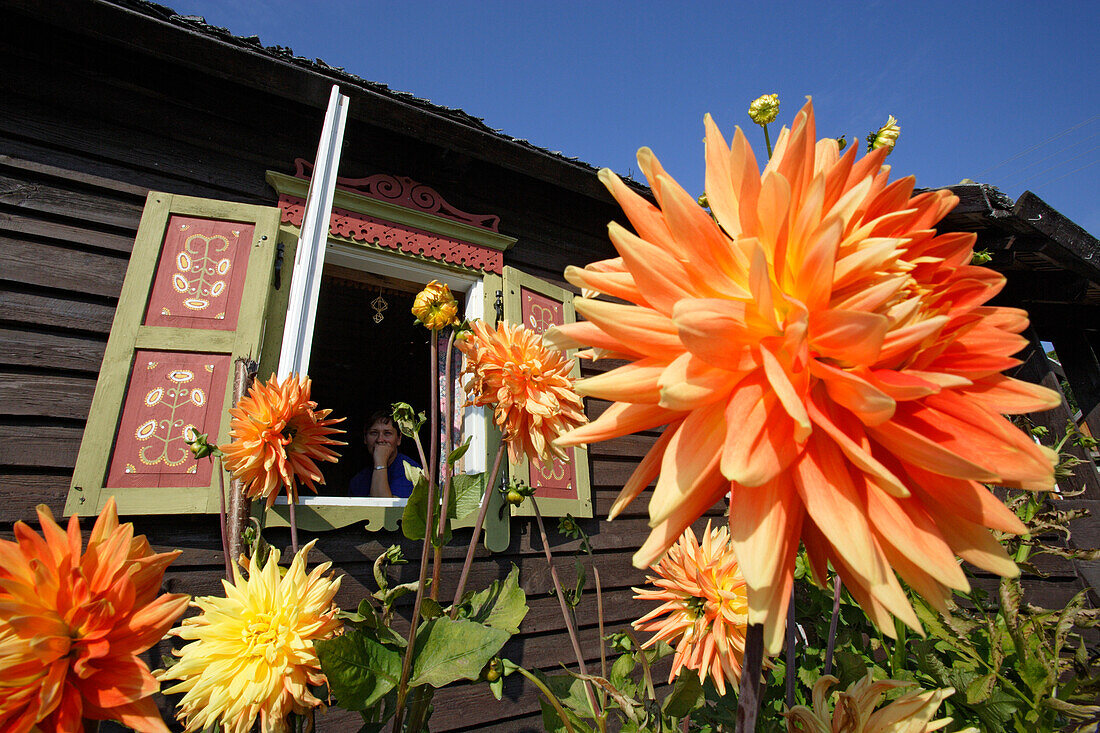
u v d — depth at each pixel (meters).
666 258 0.55
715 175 0.66
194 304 2.47
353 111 2.98
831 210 0.55
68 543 0.75
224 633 0.89
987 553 0.46
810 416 0.47
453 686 2.61
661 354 0.53
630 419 0.55
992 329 0.55
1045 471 0.44
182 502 2.16
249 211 2.69
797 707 0.72
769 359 0.47
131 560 0.76
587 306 0.53
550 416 1.38
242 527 1.33
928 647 1.33
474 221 3.48
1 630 0.63
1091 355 4.30
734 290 0.55
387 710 1.05
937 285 0.59
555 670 2.87
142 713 0.68
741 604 1.00
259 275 2.60
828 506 0.44
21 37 2.53
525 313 3.43
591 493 3.39
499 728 2.64
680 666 1.06
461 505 1.15
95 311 2.37
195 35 2.52
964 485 0.46
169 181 2.69
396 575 2.58
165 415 2.26
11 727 0.63
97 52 2.67
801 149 0.58
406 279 3.30
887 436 0.46
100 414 2.17
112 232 2.51
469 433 3.04
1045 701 1.21
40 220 2.38
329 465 5.68
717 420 0.51
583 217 4.07
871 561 0.41
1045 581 3.32
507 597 1.18
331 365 6.20
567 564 3.13
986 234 3.68
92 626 0.68
